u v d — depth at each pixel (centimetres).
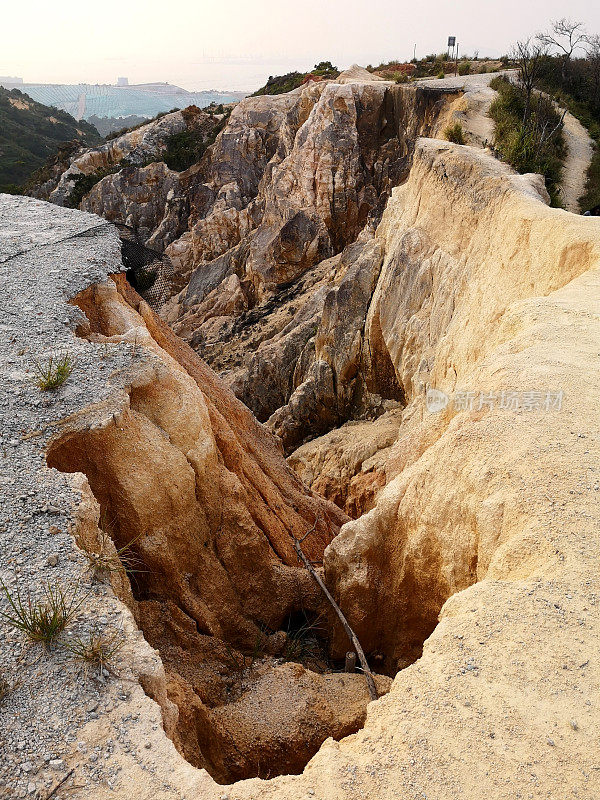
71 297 1139
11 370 892
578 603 518
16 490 677
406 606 848
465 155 1972
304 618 1070
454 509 709
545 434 712
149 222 5709
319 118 4041
